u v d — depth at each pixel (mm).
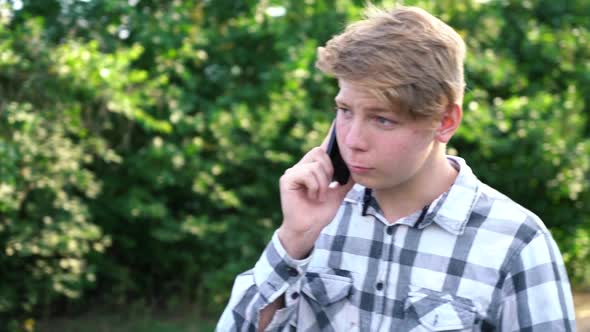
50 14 7016
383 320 1682
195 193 6812
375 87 1476
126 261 7254
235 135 6539
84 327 6602
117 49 6523
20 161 5445
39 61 5832
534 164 6289
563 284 1626
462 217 1668
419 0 6477
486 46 6930
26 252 5551
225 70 7203
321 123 6367
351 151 1562
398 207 1721
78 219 5859
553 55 6648
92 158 6297
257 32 6934
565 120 6266
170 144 6375
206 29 6973
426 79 1489
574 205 6621
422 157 1575
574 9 7152
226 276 6535
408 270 1685
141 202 6586
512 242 1640
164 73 6727
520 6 7109
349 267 1748
